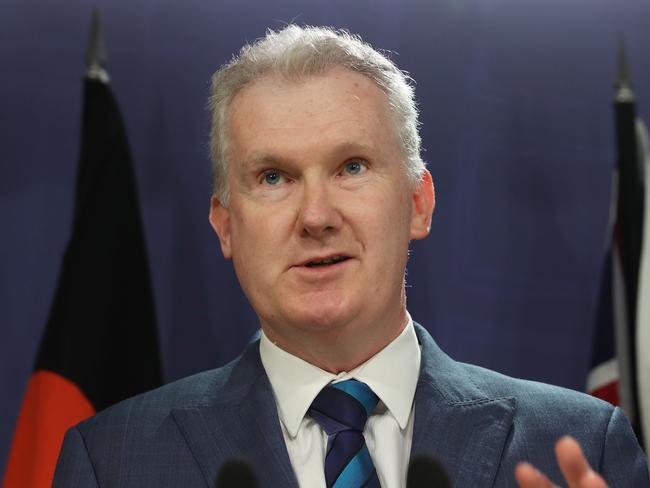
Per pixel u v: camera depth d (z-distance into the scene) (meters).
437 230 6.52
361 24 6.63
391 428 3.19
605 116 6.66
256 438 3.17
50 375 5.47
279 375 3.29
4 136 6.50
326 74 3.18
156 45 6.58
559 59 6.69
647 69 6.71
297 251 3.07
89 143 5.87
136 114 6.52
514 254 6.54
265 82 3.21
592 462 3.17
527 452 3.15
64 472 3.29
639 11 6.74
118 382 5.59
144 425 3.34
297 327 3.12
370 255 3.08
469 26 6.67
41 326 6.37
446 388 3.29
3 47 6.56
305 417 3.21
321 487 3.06
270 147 3.10
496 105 6.63
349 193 3.09
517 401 3.32
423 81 6.61
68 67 6.58
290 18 6.61
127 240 5.77
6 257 6.41
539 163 6.61
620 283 5.84
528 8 6.71
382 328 3.20
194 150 6.50
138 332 5.67
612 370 5.80
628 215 5.86
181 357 6.38
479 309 6.49
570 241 6.55
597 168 6.61
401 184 3.20
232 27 6.59
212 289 6.43
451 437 3.15
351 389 3.21
